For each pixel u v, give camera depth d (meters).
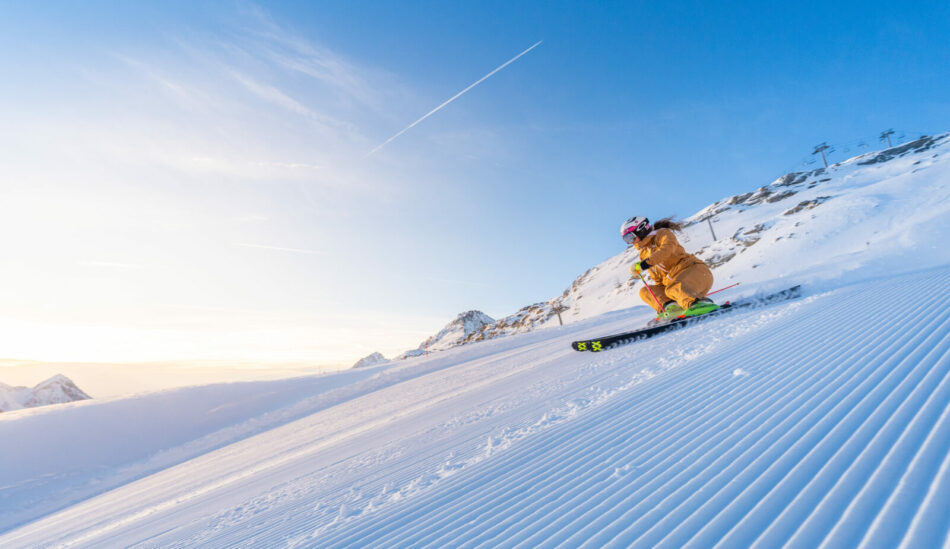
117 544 3.95
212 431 15.84
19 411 16.67
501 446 2.94
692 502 1.46
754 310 6.43
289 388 19.12
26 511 11.20
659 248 7.02
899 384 2.08
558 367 6.49
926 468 1.28
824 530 1.11
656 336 6.63
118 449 14.55
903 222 51.50
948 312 3.41
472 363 14.95
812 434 1.76
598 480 1.90
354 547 1.89
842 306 4.89
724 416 2.30
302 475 4.45
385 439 5.00
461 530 1.75
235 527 3.05
